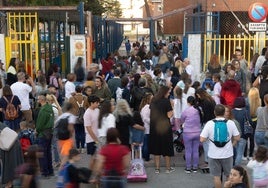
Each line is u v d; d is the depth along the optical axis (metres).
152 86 14.20
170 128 11.11
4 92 12.13
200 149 12.02
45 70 22.67
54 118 10.91
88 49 19.59
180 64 17.58
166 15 26.59
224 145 9.15
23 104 13.26
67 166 7.77
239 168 7.23
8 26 19.67
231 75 12.91
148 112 11.82
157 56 21.41
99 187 8.38
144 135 11.87
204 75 16.11
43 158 10.73
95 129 10.46
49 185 10.50
